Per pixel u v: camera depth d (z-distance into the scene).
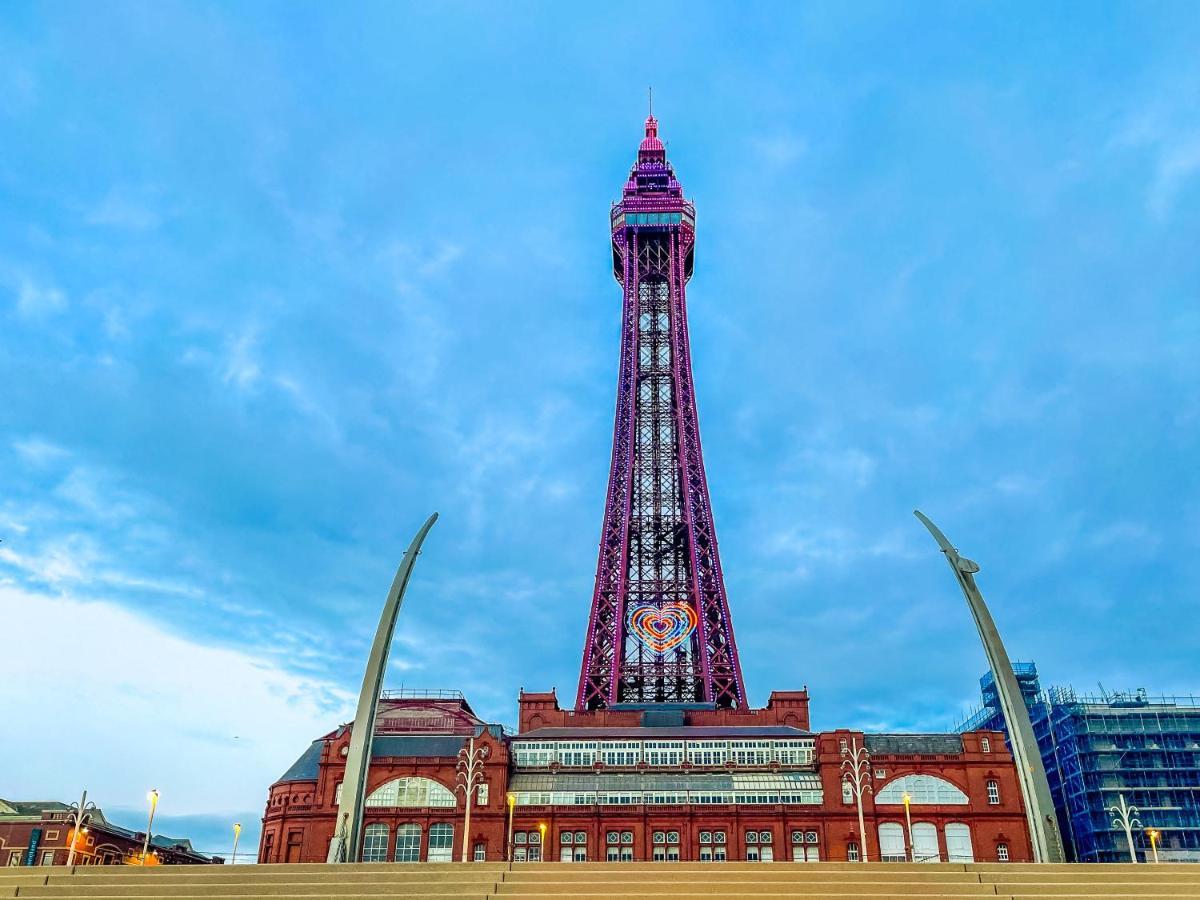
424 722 147.88
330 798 133.50
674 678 160.62
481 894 40.50
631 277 192.75
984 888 41.53
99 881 43.00
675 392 183.00
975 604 53.47
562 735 140.00
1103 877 43.06
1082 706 150.88
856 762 113.81
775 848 125.81
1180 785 145.00
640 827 127.38
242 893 41.38
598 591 163.62
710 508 171.00
